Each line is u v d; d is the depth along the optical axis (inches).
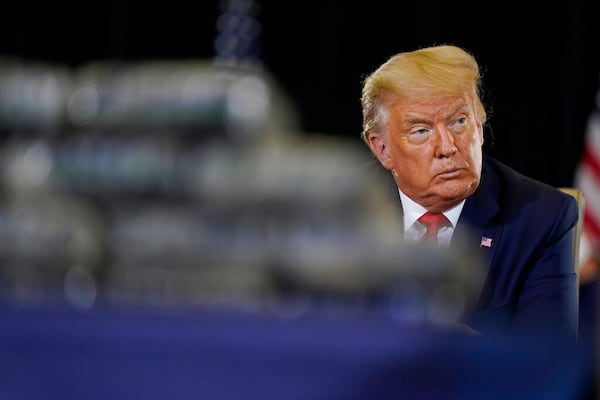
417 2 506.0
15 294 92.6
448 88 165.5
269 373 77.0
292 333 76.9
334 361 76.6
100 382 78.1
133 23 538.6
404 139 167.6
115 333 77.9
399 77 166.6
